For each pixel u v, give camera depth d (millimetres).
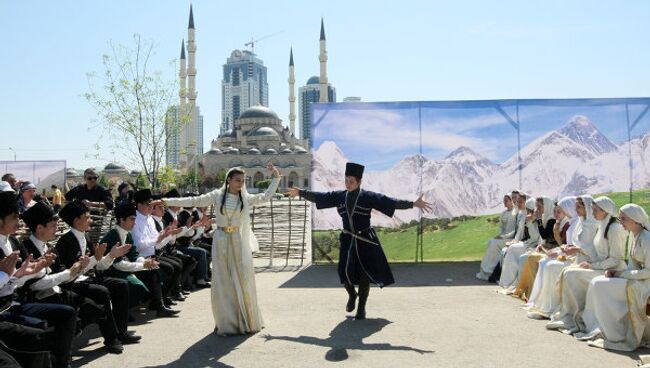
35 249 5023
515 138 11469
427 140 11469
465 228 11461
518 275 8562
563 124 11445
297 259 12602
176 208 9031
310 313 7125
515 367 4875
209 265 9898
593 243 6516
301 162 83438
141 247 7105
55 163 19250
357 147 11438
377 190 11430
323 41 76875
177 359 5238
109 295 5586
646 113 11461
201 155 82375
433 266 11125
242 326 6094
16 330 4180
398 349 5453
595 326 5805
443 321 6609
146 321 6812
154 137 19141
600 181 11414
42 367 4340
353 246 6668
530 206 8938
